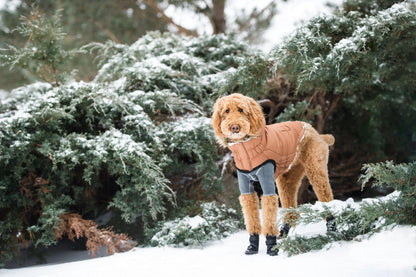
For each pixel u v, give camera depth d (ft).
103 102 14.02
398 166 8.27
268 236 9.65
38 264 12.80
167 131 14.67
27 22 16.14
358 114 20.17
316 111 17.80
